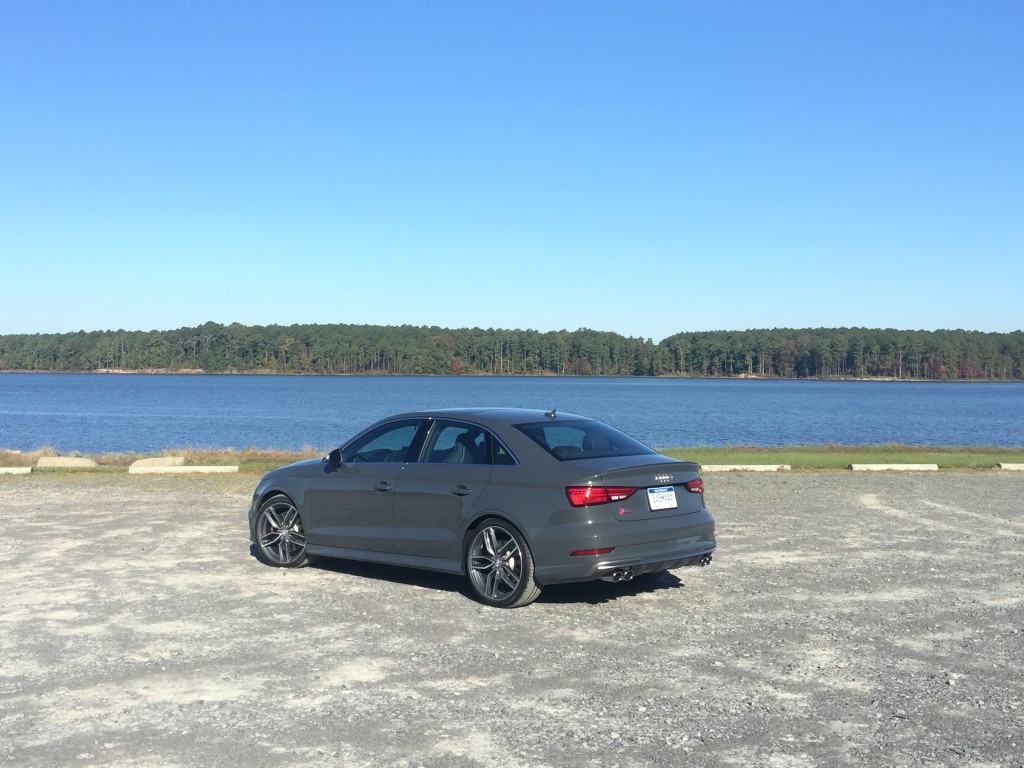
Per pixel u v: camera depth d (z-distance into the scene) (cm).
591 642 633
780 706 505
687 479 771
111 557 934
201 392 11994
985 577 848
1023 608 730
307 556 886
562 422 810
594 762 429
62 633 651
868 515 1249
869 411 8331
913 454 2538
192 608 726
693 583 823
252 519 920
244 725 477
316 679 552
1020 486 1631
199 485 1581
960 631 662
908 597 768
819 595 775
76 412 7206
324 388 13988
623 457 759
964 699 518
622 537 709
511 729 471
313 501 871
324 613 713
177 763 429
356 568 895
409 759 432
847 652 609
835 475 1831
